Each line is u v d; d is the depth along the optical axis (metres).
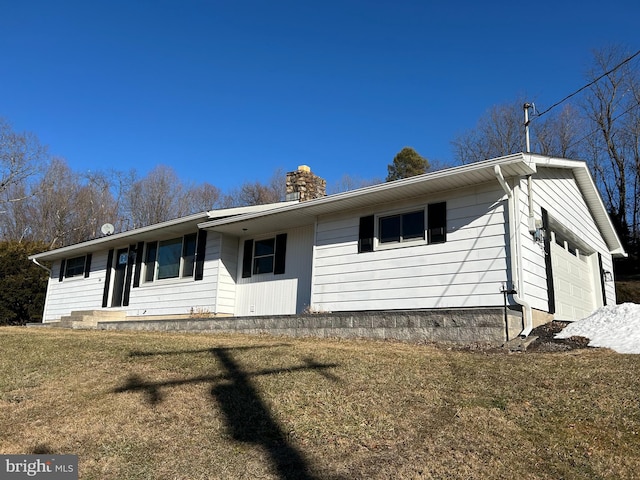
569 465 3.23
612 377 5.00
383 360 6.24
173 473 3.36
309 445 3.68
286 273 12.51
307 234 12.33
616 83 28.17
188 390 5.12
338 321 9.19
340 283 10.64
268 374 5.62
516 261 8.20
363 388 4.98
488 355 6.60
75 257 18.69
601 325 7.75
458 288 8.83
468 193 9.04
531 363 5.83
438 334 7.99
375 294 9.99
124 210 41.75
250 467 3.37
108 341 8.38
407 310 9.09
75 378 5.83
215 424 4.18
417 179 8.88
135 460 3.59
